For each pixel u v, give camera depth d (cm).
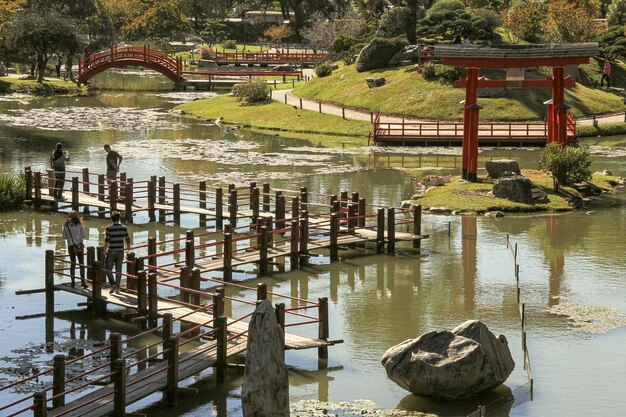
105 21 16050
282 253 3716
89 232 4269
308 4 17725
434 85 8569
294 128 8100
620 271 3628
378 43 9475
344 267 3756
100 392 2381
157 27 17188
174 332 2981
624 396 2480
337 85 9306
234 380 2603
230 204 4341
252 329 2133
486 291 3403
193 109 9431
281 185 5428
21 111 9150
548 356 2764
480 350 2445
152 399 2495
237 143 7256
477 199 4806
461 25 10006
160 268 3384
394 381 2492
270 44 17800
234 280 3575
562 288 3425
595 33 10331
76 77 12119
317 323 3059
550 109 5384
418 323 3059
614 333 2959
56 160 4831
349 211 4059
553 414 2367
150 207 4528
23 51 11481
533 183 5006
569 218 4575
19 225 4381
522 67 5119
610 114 8488
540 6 10638
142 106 9925
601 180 5416
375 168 6134
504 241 4119
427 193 5019
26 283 3453
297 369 2681
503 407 2409
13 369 2633
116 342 2412
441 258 3856
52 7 14250
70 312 3162
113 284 3250
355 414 2369
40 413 2178
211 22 18262
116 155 4744
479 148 7100
